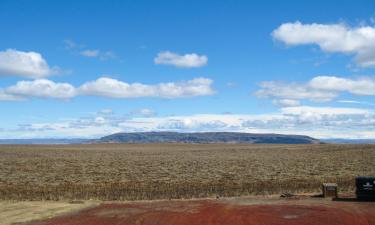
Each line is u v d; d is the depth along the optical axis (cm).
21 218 2406
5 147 13775
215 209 2581
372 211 2480
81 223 2256
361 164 6109
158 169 5672
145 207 2700
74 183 4209
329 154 8500
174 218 2320
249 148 13088
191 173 5109
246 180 4291
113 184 4066
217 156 8850
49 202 2961
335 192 3084
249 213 2441
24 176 4903
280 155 8862
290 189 3562
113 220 2311
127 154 9912
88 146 16400
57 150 11975
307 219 2262
